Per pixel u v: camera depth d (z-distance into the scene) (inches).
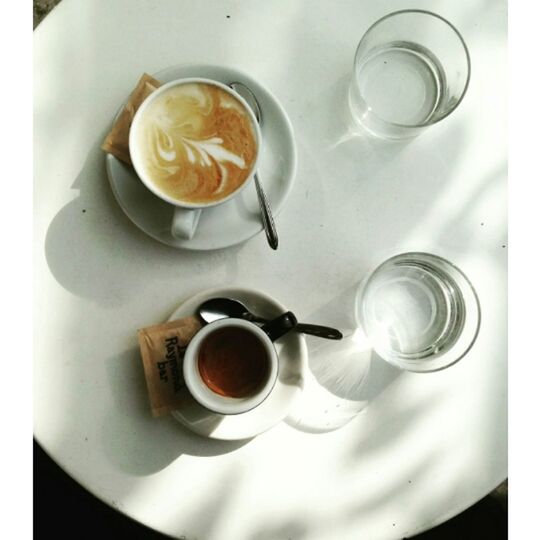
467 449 20.1
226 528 19.4
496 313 20.8
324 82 21.1
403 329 20.7
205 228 19.9
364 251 20.7
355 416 20.1
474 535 30.1
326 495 19.7
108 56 20.7
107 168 19.9
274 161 20.3
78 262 20.2
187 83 19.6
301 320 20.4
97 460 19.5
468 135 21.2
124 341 20.1
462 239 21.0
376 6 21.3
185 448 19.6
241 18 21.0
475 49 21.3
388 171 21.0
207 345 19.5
